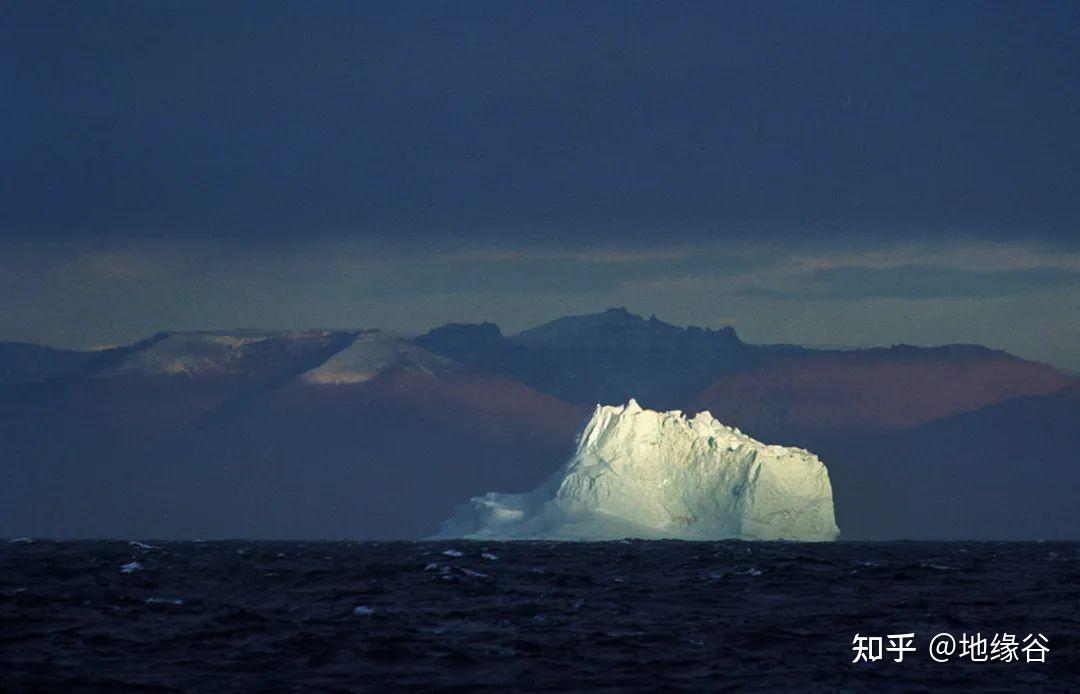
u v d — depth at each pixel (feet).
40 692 412.98
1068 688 434.30
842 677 447.83
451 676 442.91
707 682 437.58
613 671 453.99
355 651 486.79
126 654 482.28
